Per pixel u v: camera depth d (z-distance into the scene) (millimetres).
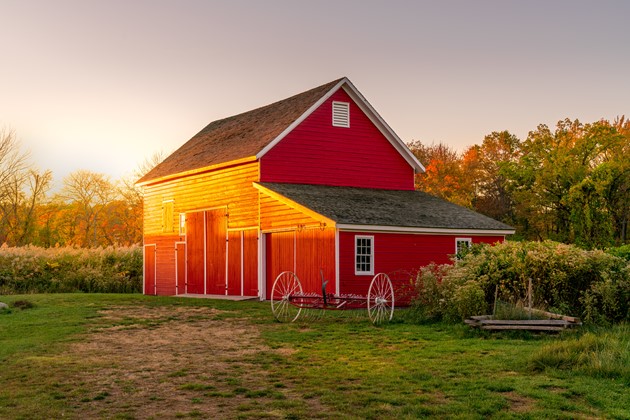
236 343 15594
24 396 10570
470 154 65500
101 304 24453
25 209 61000
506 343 14484
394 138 30734
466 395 10125
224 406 9883
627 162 48125
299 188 26969
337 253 23047
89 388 11062
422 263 25484
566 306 17172
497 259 18375
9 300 25750
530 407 9461
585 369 11375
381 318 19078
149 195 35500
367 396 10172
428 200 29766
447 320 17672
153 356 14016
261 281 26594
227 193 28984
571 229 49125
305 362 13031
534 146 51156
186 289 31812
